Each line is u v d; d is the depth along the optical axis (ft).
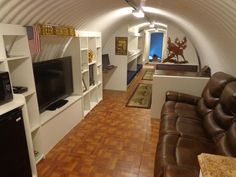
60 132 9.54
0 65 5.95
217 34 8.93
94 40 13.46
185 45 17.84
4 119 5.41
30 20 7.05
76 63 11.30
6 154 5.60
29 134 6.50
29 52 6.92
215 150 6.12
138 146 9.12
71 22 9.86
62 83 10.44
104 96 16.96
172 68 17.71
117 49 18.11
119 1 10.34
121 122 11.68
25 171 6.47
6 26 5.85
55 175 7.22
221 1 5.92
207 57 13.71
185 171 4.51
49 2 6.91
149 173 7.35
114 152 8.64
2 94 5.74
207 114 8.37
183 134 7.27
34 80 7.47
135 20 19.15
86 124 11.39
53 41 9.29
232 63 8.63
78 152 8.63
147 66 34.32
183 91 11.71
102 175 7.23
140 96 16.88
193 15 9.93
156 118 12.28
